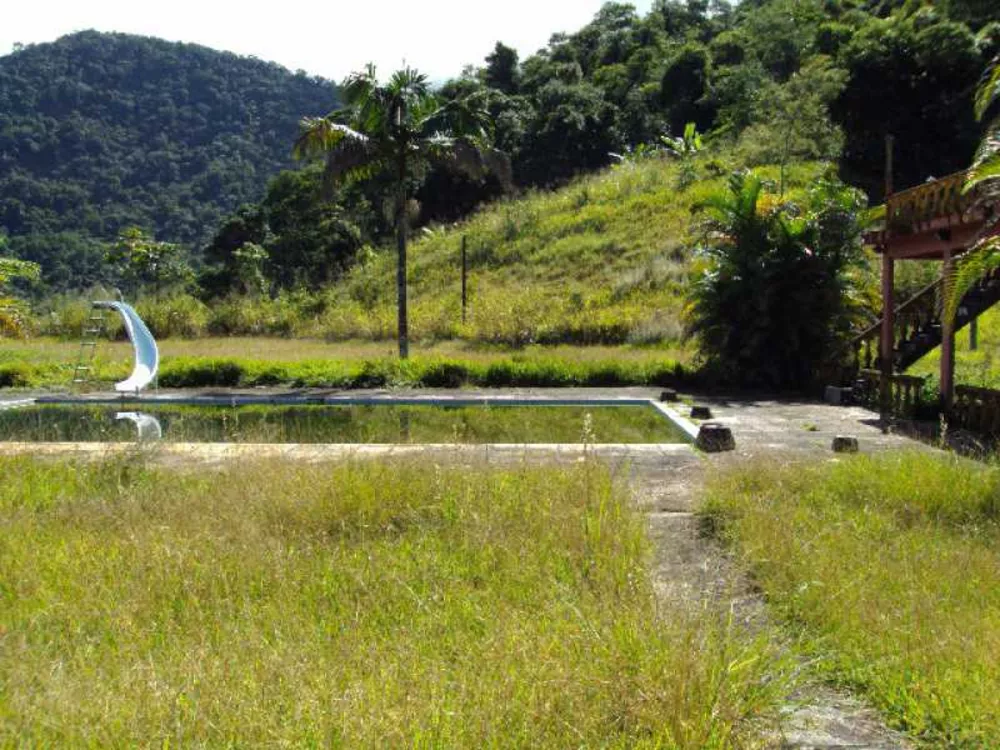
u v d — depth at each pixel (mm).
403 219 18250
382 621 3885
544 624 3645
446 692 2982
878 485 6156
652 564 4871
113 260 46156
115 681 3158
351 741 2645
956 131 29516
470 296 28172
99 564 4625
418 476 6203
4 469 7141
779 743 2912
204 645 3465
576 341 22344
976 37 28453
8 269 19578
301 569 4535
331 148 17844
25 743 2727
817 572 4348
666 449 9055
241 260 41531
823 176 26750
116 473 6992
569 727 2754
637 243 29359
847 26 43969
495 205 40031
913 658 3451
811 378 15336
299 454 8328
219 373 16844
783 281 15102
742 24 61531
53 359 19984
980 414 9938
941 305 10258
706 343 15812
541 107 50375
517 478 6289
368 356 20250
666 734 2707
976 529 5102
